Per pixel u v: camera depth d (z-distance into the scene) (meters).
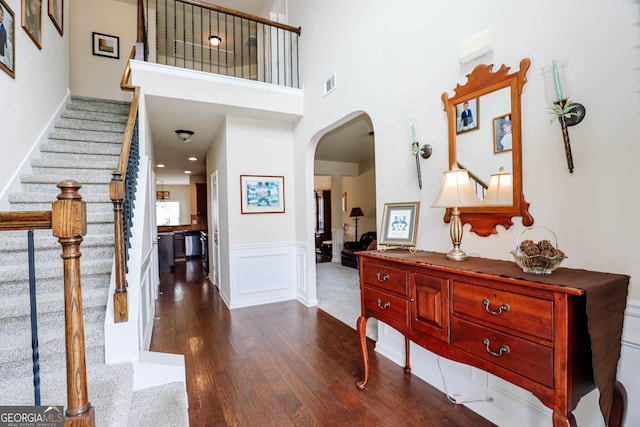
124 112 4.10
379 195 2.65
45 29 3.21
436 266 1.53
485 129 1.77
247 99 3.73
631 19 1.22
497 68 1.70
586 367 1.13
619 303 1.18
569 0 1.40
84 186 2.92
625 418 1.24
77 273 0.99
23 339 1.67
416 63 2.24
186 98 3.42
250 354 2.69
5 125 2.43
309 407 1.94
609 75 1.28
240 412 1.90
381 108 2.60
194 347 2.85
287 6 4.49
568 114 1.36
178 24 5.91
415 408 1.92
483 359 1.33
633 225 1.23
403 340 2.44
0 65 2.34
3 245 2.18
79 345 0.99
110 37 5.31
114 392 1.51
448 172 1.74
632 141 1.23
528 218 1.57
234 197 4.10
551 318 1.09
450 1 1.98
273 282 4.34
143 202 2.64
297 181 4.35
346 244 7.56
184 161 7.31
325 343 2.91
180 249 8.66
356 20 2.92
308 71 3.88
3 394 1.43
